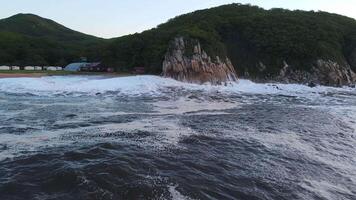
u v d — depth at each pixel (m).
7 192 9.16
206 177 10.96
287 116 24.39
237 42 68.69
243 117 22.98
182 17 84.25
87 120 19.75
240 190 10.33
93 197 9.04
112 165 10.98
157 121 19.92
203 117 22.30
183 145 14.23
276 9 86.00
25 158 11.70
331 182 12.00
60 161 11.43
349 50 71.25
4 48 86.19
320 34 69.19
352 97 43.59
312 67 62.84
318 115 25.45
